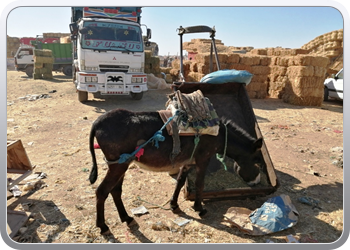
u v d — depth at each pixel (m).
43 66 17.52
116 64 10.36
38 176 4.92
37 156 5.84
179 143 3.49
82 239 3.37
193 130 3.56
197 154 3.80
